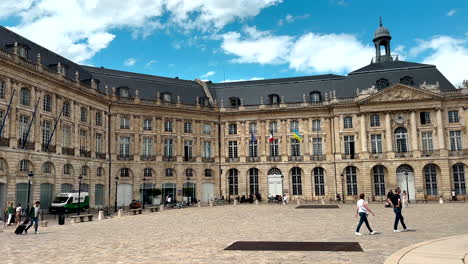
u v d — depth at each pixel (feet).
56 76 131.85
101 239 57.72
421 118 169.58
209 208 133.80
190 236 59.16
